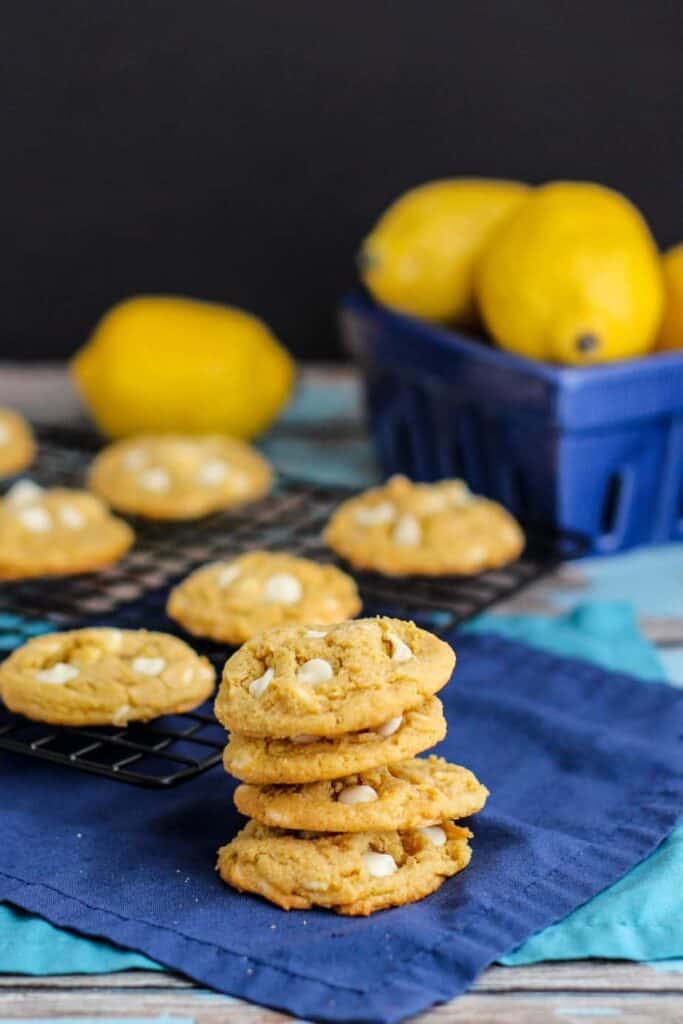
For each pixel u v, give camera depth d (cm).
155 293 121
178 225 120
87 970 64
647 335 89
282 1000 63
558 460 88
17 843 69
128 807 71
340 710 66
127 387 98
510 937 65
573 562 91
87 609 83
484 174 118
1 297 121
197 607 80
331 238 120
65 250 120
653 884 67
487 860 68
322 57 117
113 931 65
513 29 116
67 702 73
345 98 117
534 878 68
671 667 82
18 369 115
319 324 121
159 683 74
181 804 71
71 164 118
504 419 89
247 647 69
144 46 116
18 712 74
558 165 118
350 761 66
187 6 116
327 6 116
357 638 68
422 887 67
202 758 74
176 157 118
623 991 64
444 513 87
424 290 94
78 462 98
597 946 65
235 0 116
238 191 119
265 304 121
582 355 88
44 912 66
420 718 67
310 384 114
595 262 88
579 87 117
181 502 91
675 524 92
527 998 64
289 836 67
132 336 99
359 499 90
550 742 75
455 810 68
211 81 117
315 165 118
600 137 118
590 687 79
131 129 118
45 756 70
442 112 117
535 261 88
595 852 69
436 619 83
